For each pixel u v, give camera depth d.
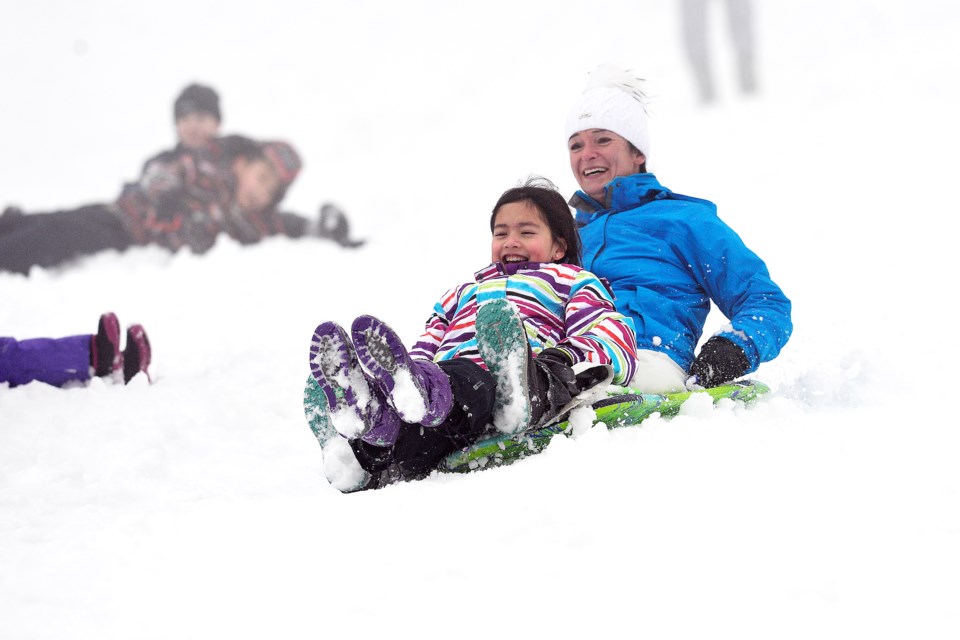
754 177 35.59
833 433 10.27
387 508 8.91
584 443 9.87
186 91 31.91
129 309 24.31
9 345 16.17
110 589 7.71
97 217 29.80
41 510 10.37
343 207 45.19
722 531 8.00
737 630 6.73
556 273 11.75
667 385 12.26
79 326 23.16
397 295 24.44
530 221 12.01
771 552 7.66
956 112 41.41
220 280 26.70
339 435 10.47
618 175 14.68
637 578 7.38
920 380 13.43
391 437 9.94
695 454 9.55
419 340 12.06
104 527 9.30
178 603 7.45
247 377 16.77
